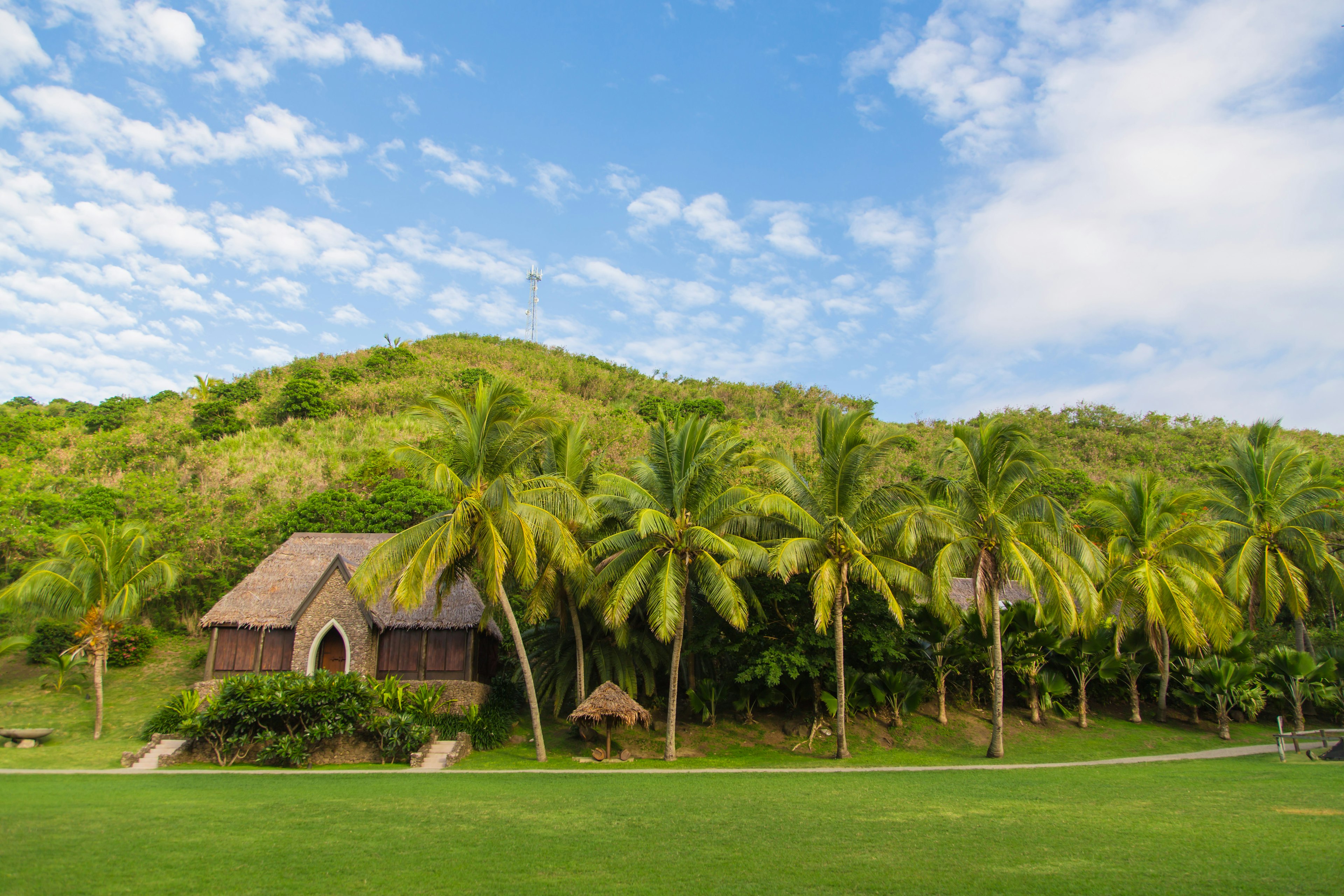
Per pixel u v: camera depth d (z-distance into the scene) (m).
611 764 27.17
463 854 11.99
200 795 18.17
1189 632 30.89
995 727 29.08
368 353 107.88
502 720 31.50
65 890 9.59
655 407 90.44
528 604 32.31
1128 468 80.19
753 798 18.30
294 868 10.95
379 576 25.53
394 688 29.34
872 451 27.97
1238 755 27.42
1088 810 15.91
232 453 60.09
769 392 123.06
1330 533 39.03
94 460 55.44
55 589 29.62
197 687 30.92
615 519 30.80
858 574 27.83
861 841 12.92
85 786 19.73
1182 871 10.40
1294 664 32.47
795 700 32.06
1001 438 29.20
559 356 133.62
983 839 12.98
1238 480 36.22
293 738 25.98
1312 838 12.25
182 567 40.84
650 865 11.30
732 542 27.95
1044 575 28.05
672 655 31.66
